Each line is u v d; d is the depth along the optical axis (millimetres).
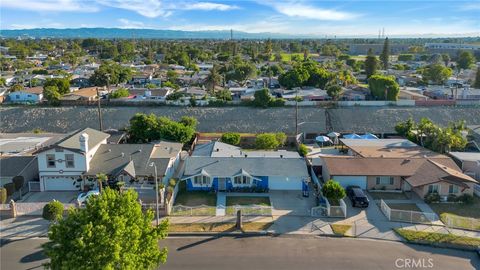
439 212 38969
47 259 29641
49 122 81250
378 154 52312
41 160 43781
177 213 38156
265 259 29594
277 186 45125
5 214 37344
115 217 20375
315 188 45344
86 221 20531
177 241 32531
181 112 82688
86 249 19594
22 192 44094
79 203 39156
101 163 45562
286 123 78625
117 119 81312
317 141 66250
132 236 20625
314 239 33094
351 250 31172
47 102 88750
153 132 61406
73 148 43344
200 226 35219
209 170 45062
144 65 171375
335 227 35188
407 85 122688
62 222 21125
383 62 167375
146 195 40719
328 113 80938
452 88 99812
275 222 36281
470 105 85500
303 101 87125
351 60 185250
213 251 30828
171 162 48969
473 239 32781
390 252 30922
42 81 122250
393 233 34219
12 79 126625
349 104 85188
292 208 39750
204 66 164875
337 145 66750
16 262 29188
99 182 41031
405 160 47031
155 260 21875
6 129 80188
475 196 43125
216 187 44969
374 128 77062
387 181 45000
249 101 85188
